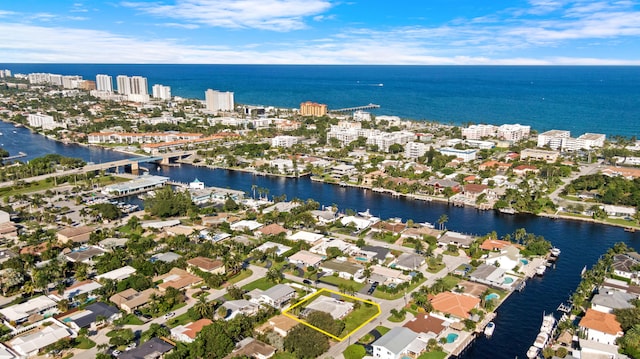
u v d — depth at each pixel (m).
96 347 194.75
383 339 192.50
